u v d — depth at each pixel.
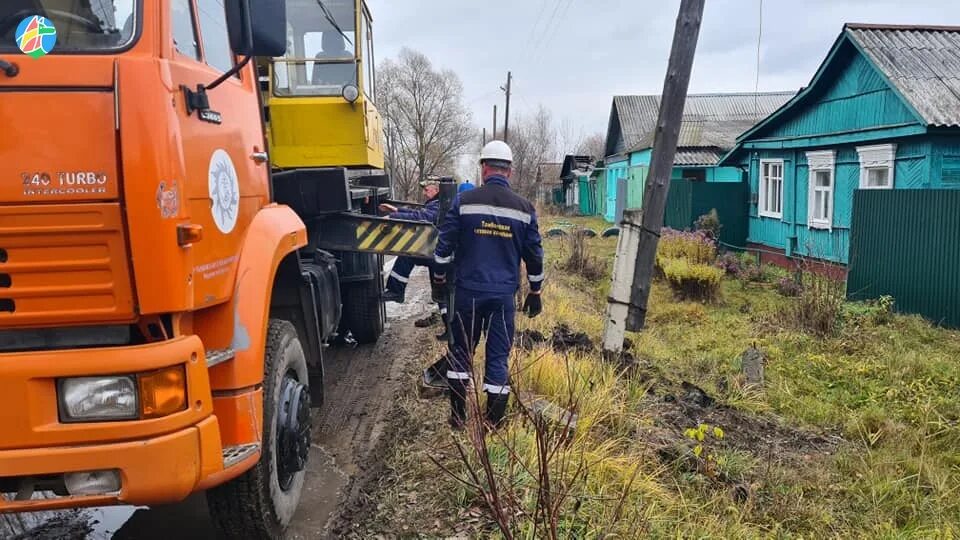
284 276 4.01
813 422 6.06
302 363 3.81
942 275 9.74
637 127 31.77
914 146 11.42
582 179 39.69
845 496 4.57
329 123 6.26
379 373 6.52
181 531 3.63
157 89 2.33
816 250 13.94
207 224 2.74
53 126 2.24
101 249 2.28
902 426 5.73
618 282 6.99
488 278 4.47
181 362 2.38
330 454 4.71
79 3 2.41
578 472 3.32
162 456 2.32
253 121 3.54
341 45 6.33
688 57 6.82
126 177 2.26
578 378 5.29
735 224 18.22
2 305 2.27
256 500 3.18
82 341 2.36
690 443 4.94
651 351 7.92
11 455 2.24
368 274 6.84
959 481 4.80
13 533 3.54
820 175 14.40
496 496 2.93
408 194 44.09
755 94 30.30
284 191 4.77
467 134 46.66
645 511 3.59
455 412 4.62
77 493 2.33
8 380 2.23
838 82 13.83
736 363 7.62
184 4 2.80
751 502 4.19
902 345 8.40
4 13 2.32
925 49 12.51
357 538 3.59
